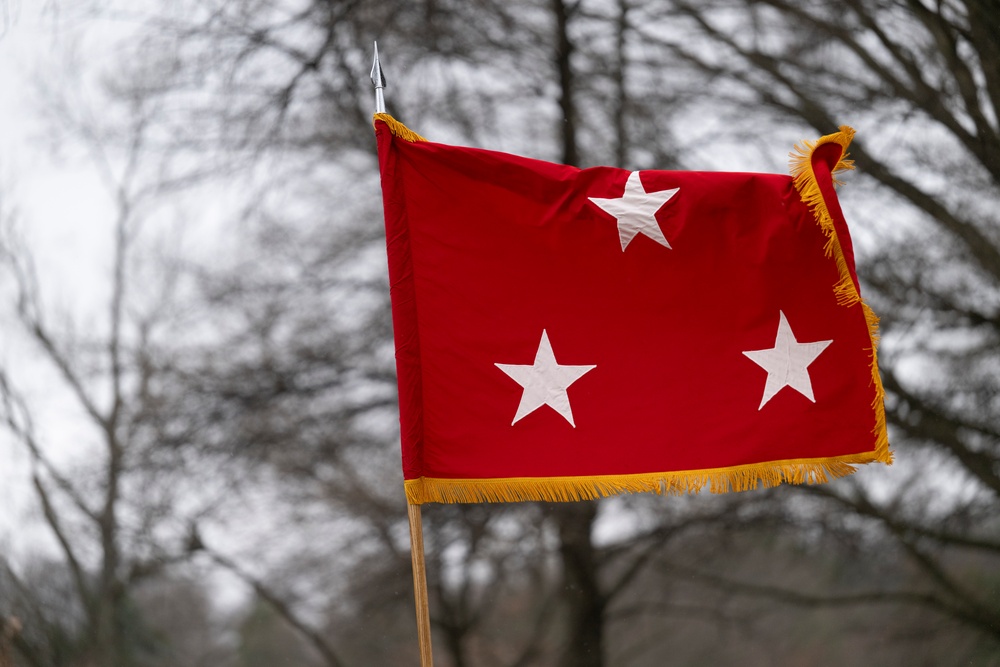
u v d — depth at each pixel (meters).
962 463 11.23
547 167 5.22
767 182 5.37
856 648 21.58
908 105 9.57
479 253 5.11
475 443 4.96
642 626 23.94
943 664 14.02
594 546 14.49
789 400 5.18
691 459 5.06
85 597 16.48
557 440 5.01
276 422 14.87
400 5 10.30
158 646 19.19
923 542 13.16
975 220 9.96
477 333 5.04
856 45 10.03
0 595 15.38
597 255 5.18
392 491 15.87
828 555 15.12
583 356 5.09
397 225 5.04
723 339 5.20
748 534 14.70
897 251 10.79
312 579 17.77
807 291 5.29
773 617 23.12
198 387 14.33
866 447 5.20
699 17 11.02
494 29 11.62
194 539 16.52
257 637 26.14
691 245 5.25
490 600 18.22
